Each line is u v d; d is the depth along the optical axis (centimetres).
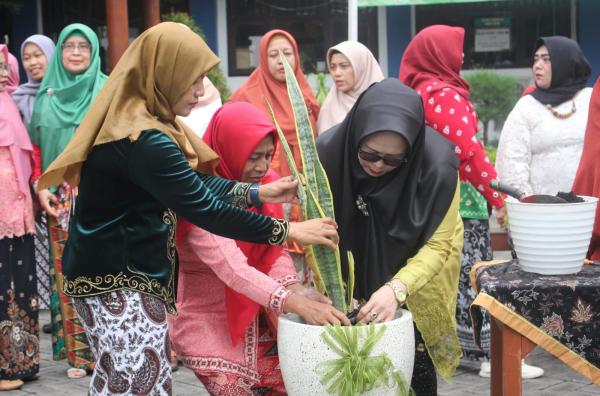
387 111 251
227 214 234
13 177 415
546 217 263
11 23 998
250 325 275
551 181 429
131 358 240
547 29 950
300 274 435
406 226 264
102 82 455
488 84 927
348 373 228
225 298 273
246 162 280
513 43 959
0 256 412
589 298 258
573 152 426
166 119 246
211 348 273
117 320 240
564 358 260
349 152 267
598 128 334
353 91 486
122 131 230
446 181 265
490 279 269
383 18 967
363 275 277
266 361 278
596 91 337
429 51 434
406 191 264
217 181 262
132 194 239
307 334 231
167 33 238
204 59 241
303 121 250
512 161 435
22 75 1005
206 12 983
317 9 982
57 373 444
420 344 293
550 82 432
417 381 296
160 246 244
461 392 393
